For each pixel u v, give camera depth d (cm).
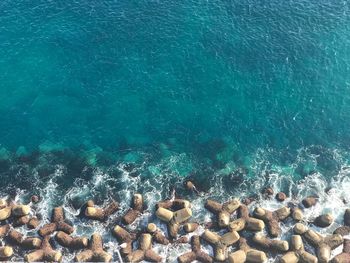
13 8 9012
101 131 7281
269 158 7044
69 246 5984
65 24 8750
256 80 7931
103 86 7800
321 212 6419
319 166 6962
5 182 6688
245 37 8581
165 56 8256
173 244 6047
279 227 6191
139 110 7525
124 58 8212
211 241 5984
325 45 8462
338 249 6012
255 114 7519
